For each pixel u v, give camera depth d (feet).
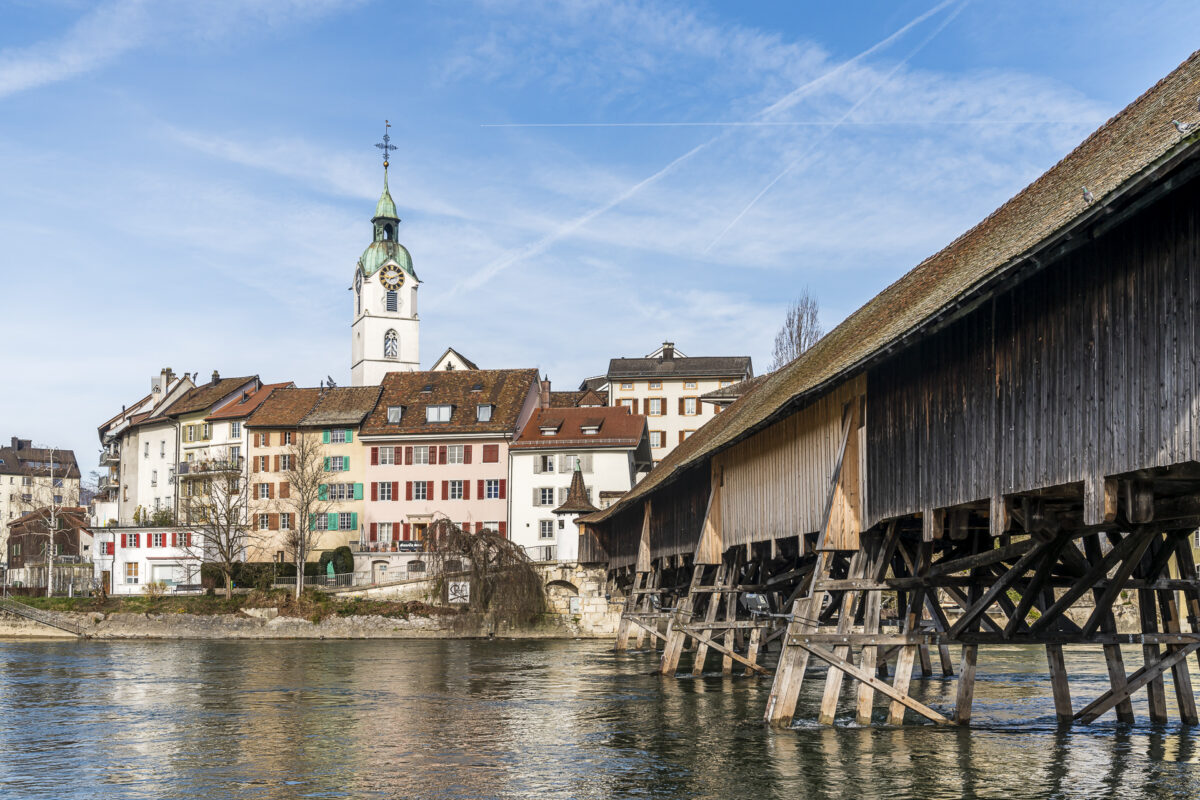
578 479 213.05
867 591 62.44
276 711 87.10
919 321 48.42
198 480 254.88
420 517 241.96
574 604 195.11
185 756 65.26
